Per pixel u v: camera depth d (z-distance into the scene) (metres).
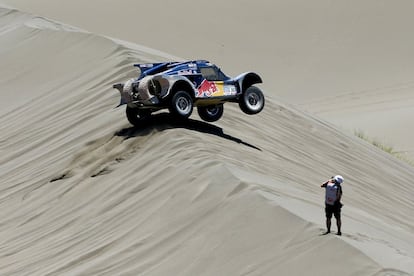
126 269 29.88
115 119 53.00
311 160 54.88
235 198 31.31
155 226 32.50
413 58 144.50
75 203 41.16
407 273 24.03
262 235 28.06
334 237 26.11
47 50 92.88
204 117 48.22
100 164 44.19
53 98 71.62
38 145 58.06
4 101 81.12
